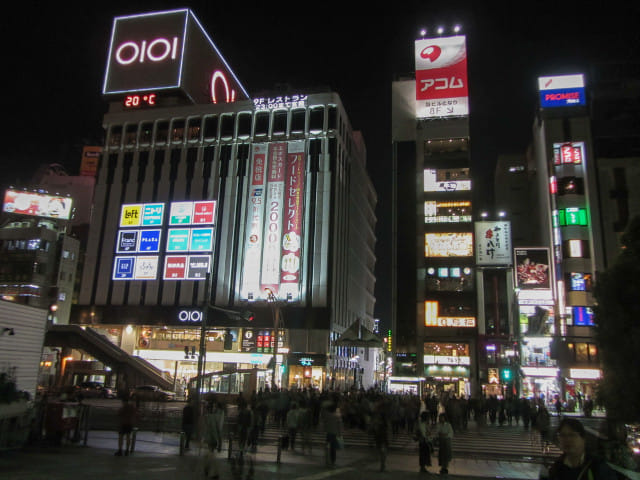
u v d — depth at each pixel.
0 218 84.50
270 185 74.69
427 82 73.06
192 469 15.46
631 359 17.59
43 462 15.45
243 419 18.80
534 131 74.06
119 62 87.12
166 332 73.25
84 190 100.75
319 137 75.38
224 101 97.38
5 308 20.09
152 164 80.56
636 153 61.59
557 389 54.19
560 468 5.12
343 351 76.56
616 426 18.05
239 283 71.81
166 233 76.81
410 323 64.44
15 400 17.70
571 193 60.47
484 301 63.47
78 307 76.25
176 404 47.94
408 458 21.73
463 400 33.44
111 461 16.31
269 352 67.94
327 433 18.28
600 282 19.64
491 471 19.19
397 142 72.12
